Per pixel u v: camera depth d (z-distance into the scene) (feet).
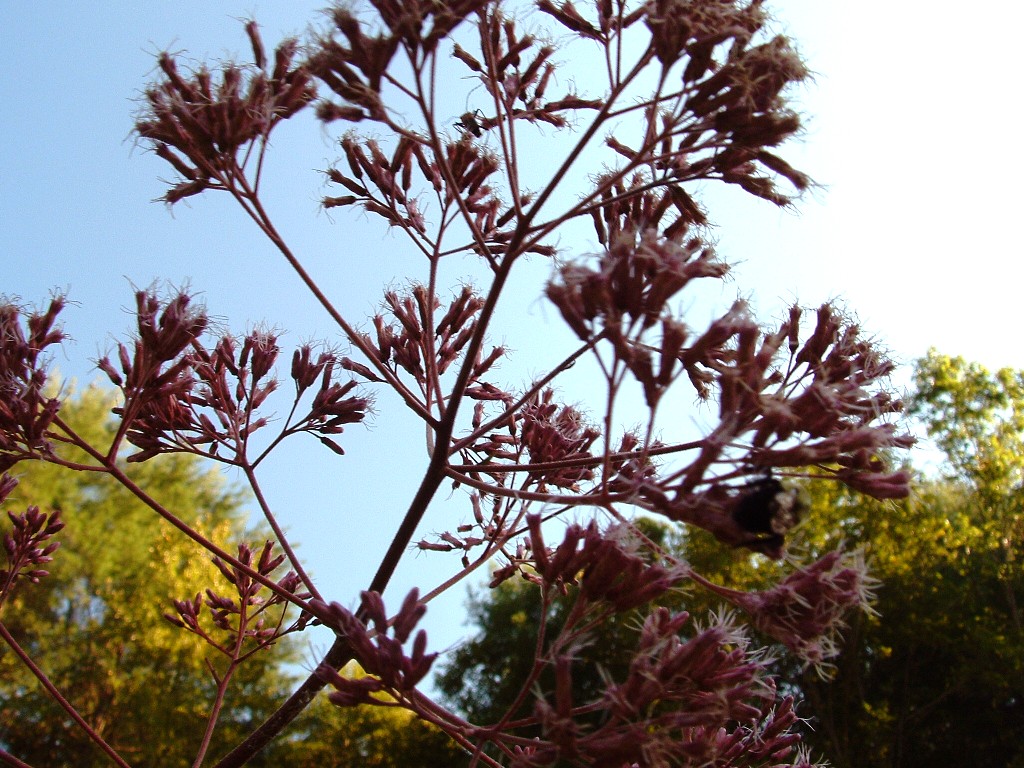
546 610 0.50
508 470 0.60
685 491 0.47
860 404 0.57
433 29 0.56
